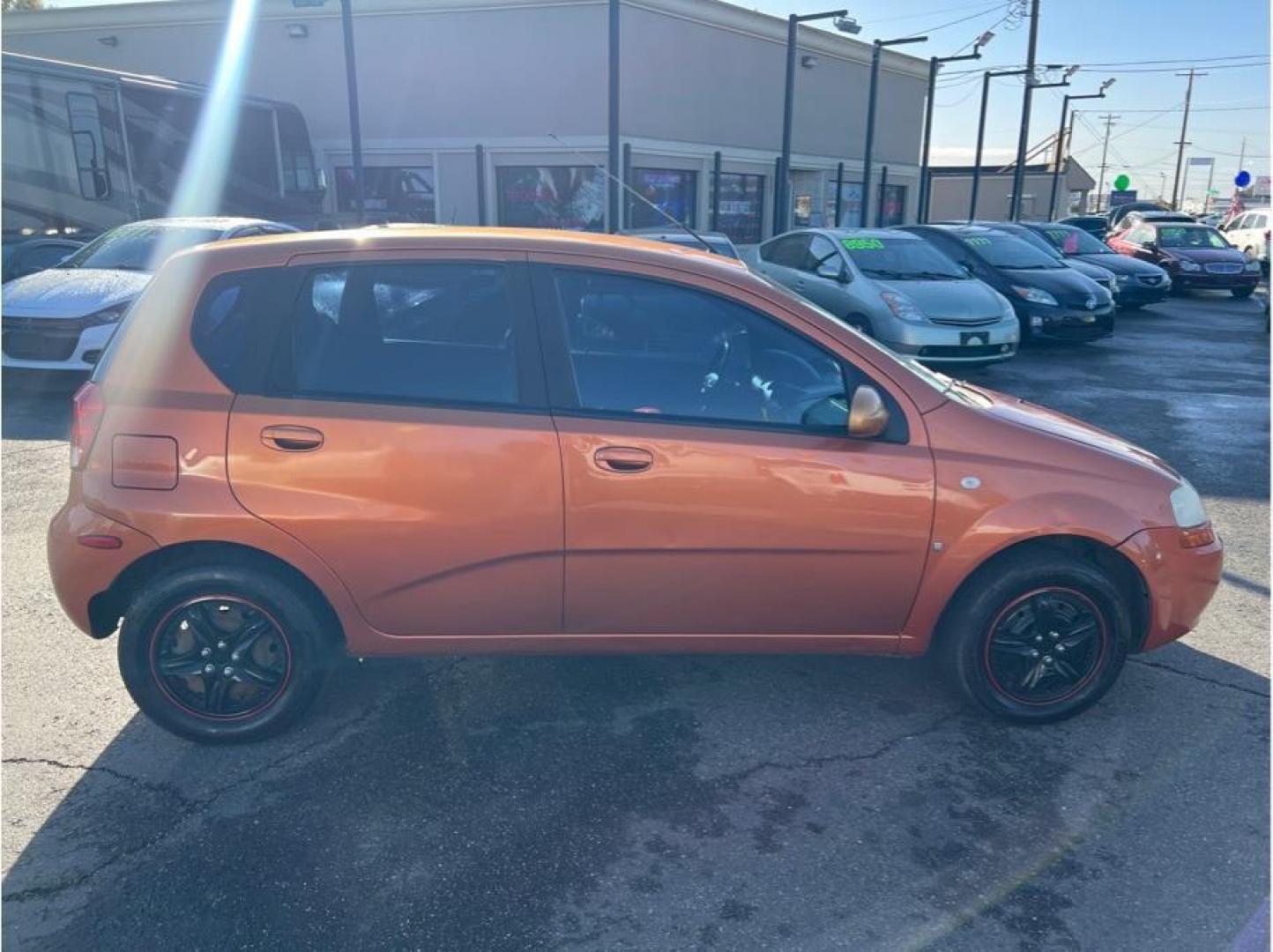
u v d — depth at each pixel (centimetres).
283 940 257
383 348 336
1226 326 1666
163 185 1465
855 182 2819
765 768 337
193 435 324
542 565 335
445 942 256
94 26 2261
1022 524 340
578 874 283
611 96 1553
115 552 327
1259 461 760
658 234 1167
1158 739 358
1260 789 327
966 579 351
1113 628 355
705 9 2111
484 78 2036
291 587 338
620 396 338
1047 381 1105
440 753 344
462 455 326
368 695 383
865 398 328
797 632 354
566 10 1942
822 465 334
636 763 339
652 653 354
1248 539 584
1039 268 1345
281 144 1794
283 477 325
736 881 281
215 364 330
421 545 330
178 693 343
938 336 1018
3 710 370
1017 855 293
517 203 2086
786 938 259
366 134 2145
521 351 336
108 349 343
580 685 393
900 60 2888
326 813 310
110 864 285
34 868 282
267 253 339
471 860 288
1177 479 367
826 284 1134
